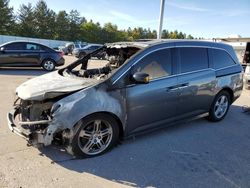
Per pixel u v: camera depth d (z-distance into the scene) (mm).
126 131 4516
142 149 4602
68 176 3672
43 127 3883
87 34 84750
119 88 4289
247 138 5391
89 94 4027
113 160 4168
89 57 5887
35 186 3406
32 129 3924
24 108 4227
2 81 10211
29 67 14781
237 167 4164
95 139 4203
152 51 4754
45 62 14109
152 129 4922
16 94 4586
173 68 5023
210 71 5719
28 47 13703
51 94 3889
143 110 4613
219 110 6258
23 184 3434
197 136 5344
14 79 10805
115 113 4230
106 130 4305
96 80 4379
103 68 5672
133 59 4500
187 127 5828
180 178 3770
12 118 4406
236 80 6418
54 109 3809
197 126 5934
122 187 3504
